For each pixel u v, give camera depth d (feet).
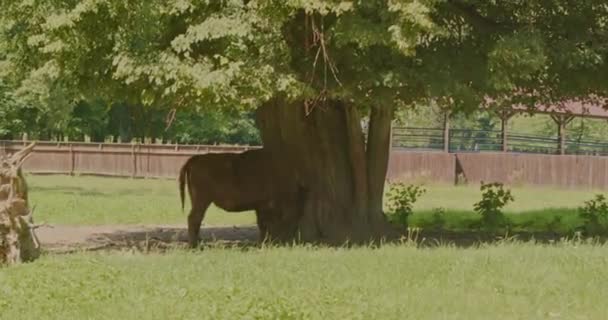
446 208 105.40
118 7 53.26
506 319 33.91
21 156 50.70
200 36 52.60
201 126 211.61
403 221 79.87
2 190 49.96
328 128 68.90
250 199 66.69
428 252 50.42
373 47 56.65
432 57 57.67
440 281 40.91
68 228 83.25
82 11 53.31
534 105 71.20
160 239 73.26
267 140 67.82
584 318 34.09
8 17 58.90
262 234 68.03
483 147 187.42
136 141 201.77
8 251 49.90
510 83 58.18
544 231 79.92
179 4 53.47
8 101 172.76
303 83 55.11
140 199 117.39
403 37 51.47
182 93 54.75
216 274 42.73
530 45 56.59
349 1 51.31
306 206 68.33
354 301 36.11
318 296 36.70
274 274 42.45
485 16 61.82
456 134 211.61
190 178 66.44
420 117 227.61
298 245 59.36
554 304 36.37
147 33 53.98
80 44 54.95
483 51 59.57
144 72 53.52
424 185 151.33
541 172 159.22
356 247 58.49
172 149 170.91
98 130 210.59
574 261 45.55
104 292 37.99
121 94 59.72
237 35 52.90
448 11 59.93
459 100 59.52
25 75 67.62
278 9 53.01
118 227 84.99
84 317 34.01
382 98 58.18
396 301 36.52
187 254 51.19
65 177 169.99
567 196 138.41
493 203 82.07
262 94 53.83
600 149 190.60
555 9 61.82
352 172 69.56
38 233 77.77
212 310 33.81
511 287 39.34
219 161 66.44
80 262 46.60
